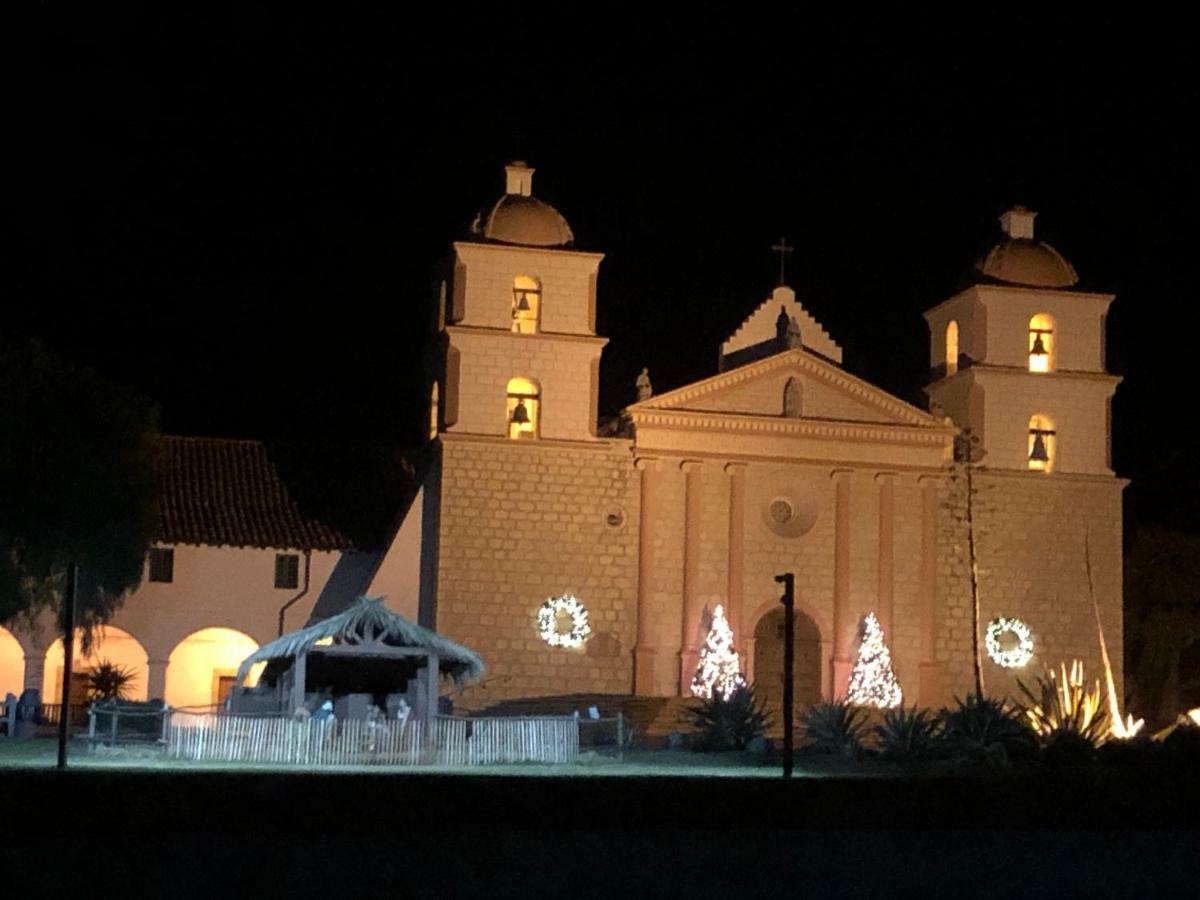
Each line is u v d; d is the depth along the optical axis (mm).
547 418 56312
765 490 57125
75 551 53531
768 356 57344
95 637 57438
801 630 57219
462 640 54562
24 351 54812
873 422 57875
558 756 39375
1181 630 68625
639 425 56312
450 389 55938
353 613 41281
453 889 20000
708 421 56812
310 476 63219
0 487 52969
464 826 24547
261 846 22406
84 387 55125
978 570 58219
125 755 37781
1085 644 58531
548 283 57125
